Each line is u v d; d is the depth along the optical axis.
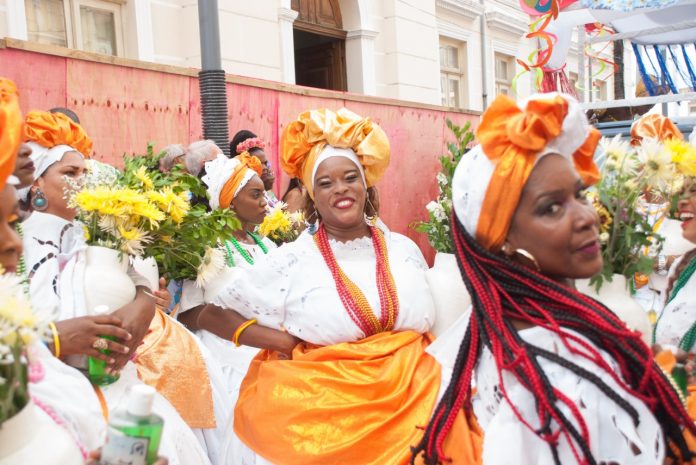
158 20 6.70
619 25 5.48
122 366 1.93
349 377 2.21
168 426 1.96
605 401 1.32
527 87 13.27
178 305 3.10
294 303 2.37
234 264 3.24
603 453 1.31
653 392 1.40
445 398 1.59
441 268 2.58
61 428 1.38
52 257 2.09
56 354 1.79
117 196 2.03
